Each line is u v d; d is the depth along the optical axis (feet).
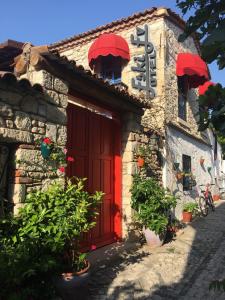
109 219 22.22
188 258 19.74
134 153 23.11
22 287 11.36
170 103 31.17
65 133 16.24
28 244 11.30
